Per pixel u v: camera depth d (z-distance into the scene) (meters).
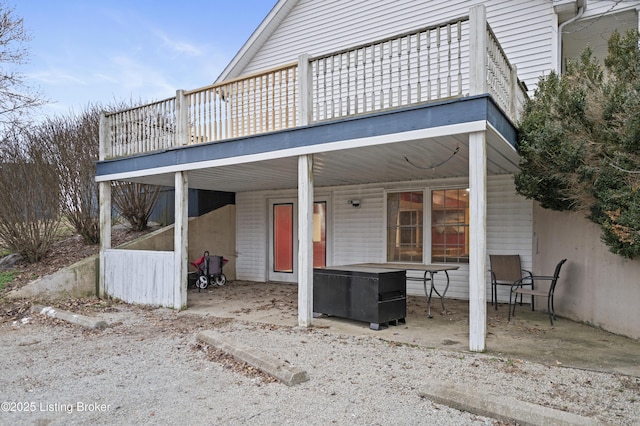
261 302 7.41
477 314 4.25
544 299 6.42
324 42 9.35
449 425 2.74
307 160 5.44
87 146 9.68
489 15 7.66
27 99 9.98
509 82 5.58
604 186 4.56
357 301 5.52
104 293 8.00
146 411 3.05
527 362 3.93
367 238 8.64
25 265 8.48
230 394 3.33
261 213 10.24
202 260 9.05
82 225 9.53
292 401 3.17
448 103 4.28
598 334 4.98
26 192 8.45
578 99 4.69
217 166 6.37
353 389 3.37
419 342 4.69
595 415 2.83
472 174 4.18
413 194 8.14
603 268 5.17
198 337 4.87
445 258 7.77
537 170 5.41
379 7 8.66
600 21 7.62
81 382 3.66
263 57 10.25
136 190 10.16
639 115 3.98
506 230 7.27
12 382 3.68
